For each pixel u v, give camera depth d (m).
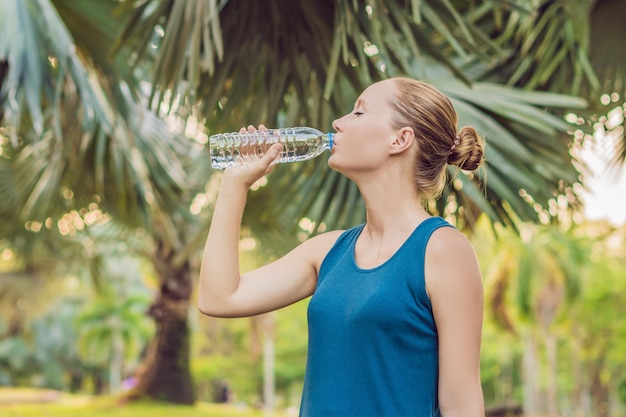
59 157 5.00
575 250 17.95
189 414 12.50
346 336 1.36
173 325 14.07
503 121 3.42
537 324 18.66
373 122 1.47
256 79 3.51
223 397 25.22
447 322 1.34
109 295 14.32
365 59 2.89
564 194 3.82
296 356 31.97
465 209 3.31
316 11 3.04
